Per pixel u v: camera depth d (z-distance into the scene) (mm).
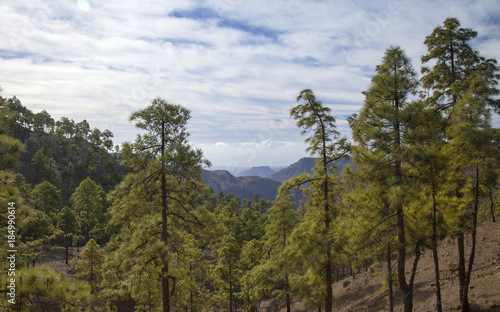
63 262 43188
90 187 52562
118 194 13953
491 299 13781
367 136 11852
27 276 6363
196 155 14211
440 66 15938
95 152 112000
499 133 11508
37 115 104750
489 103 12812
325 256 13094
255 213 77125
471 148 11781
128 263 13477
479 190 12969
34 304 6391
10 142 7602
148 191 14188
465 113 12219
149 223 13969
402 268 11930
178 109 14766
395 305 19406
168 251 13117
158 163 13414
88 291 7641
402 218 12008
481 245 20625
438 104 15984
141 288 14523
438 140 12273
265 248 30578
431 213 12633
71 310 7422
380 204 12258
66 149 107000
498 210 21422
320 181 14586
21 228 7770
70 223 45156
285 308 31828
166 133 14781
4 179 7617
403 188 11117
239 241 49812
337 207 14438
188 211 15320
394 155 11148
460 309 14125
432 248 12453
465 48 15609
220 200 101312
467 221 12852
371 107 11930
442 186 12797
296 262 14047
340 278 40656
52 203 53906
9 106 7969
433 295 17781
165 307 13883
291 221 23359
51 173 82312
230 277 29125
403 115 11258
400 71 11922
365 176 11953
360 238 12562
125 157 13977
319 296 13516
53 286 6637
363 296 24750
